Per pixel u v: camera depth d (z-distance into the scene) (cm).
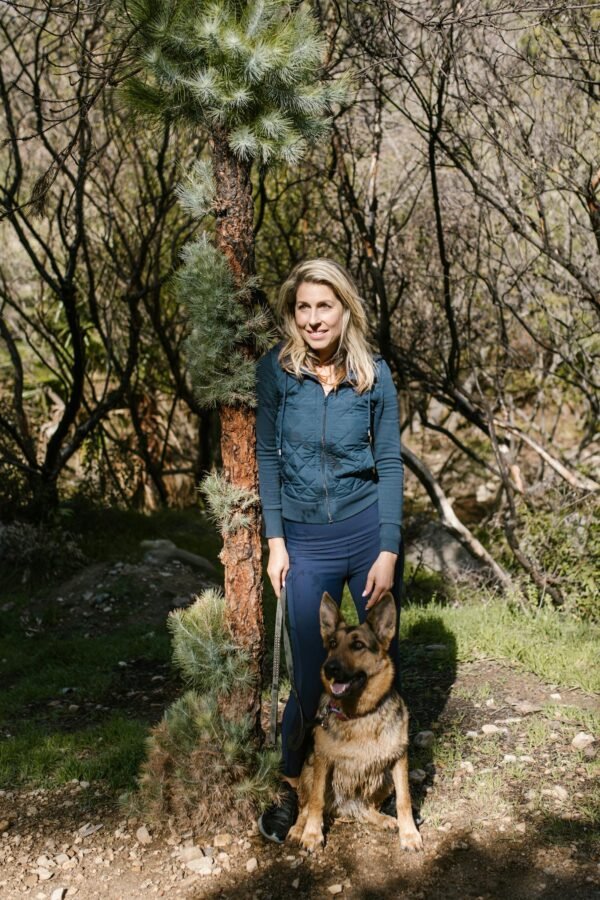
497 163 625
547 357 838
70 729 500
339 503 340
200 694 371
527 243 646
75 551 822
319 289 329
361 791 348
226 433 349
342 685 318
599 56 525
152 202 873
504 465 630
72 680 589
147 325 1098
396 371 726
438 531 872
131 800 371
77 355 841
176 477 1247
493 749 416
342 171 709
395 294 727
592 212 550
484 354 834
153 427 1228
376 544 344
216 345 335
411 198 726
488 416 642
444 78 538
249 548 353
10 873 340
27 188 971
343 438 335
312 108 338
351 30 540
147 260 1037
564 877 315
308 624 345
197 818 356
